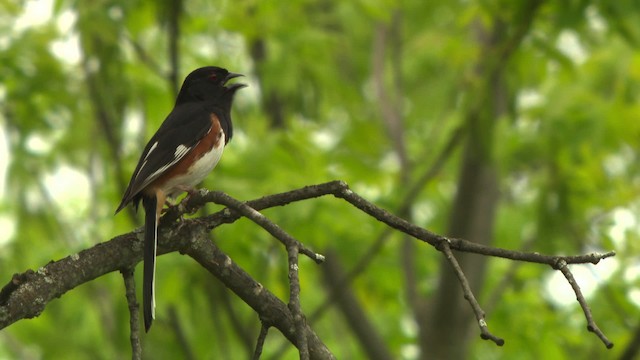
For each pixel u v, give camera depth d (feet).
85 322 48.21
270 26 45.29
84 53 39.11
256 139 43.16
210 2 46.88
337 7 52.08
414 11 56.65
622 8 37.37
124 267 19.61
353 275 40.60
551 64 45.03
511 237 51.01
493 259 50.39
